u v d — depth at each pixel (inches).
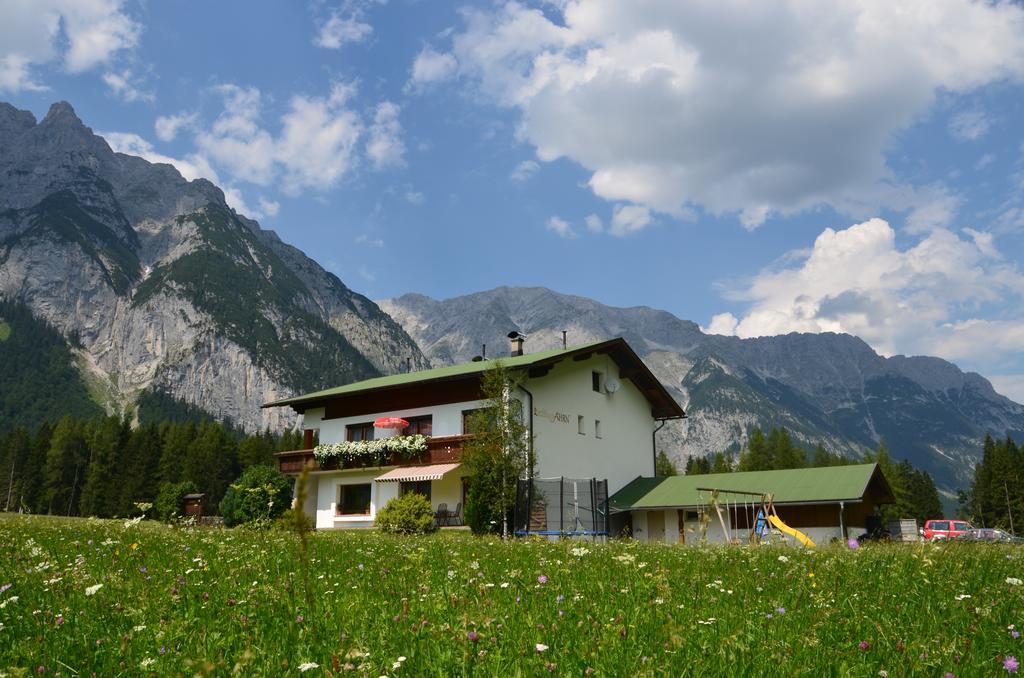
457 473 1365.7
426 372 1685.5
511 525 1150.3
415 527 1206.3
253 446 4980.3
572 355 1424.7
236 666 148.3
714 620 196.5
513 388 1261.1
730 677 152.5
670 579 304.5
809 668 157.9
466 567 347.6
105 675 157.6
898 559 390.3
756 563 378.9
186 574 303.6
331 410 1633.9
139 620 201.5
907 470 4414.4
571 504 1277.1
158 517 1716.3
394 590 270.2
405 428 1496.1
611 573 327.3
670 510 1448.1
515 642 176.7
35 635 188.9
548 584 286.2
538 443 1366.9
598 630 184.5
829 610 227.3
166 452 4475.9
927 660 163.8
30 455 4729.3
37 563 323.9
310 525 141.8
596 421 1560.0
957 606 241.4
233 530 654.5
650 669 144.0
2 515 1051.9
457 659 164.1
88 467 4581.7
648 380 1705.2
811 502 1259.8
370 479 1482.5
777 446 4658.0
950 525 1439.5
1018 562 397.1
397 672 157.5
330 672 147.9
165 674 156.3
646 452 1720.0
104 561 344.5
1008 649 180.1
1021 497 3570.4
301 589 263.7
